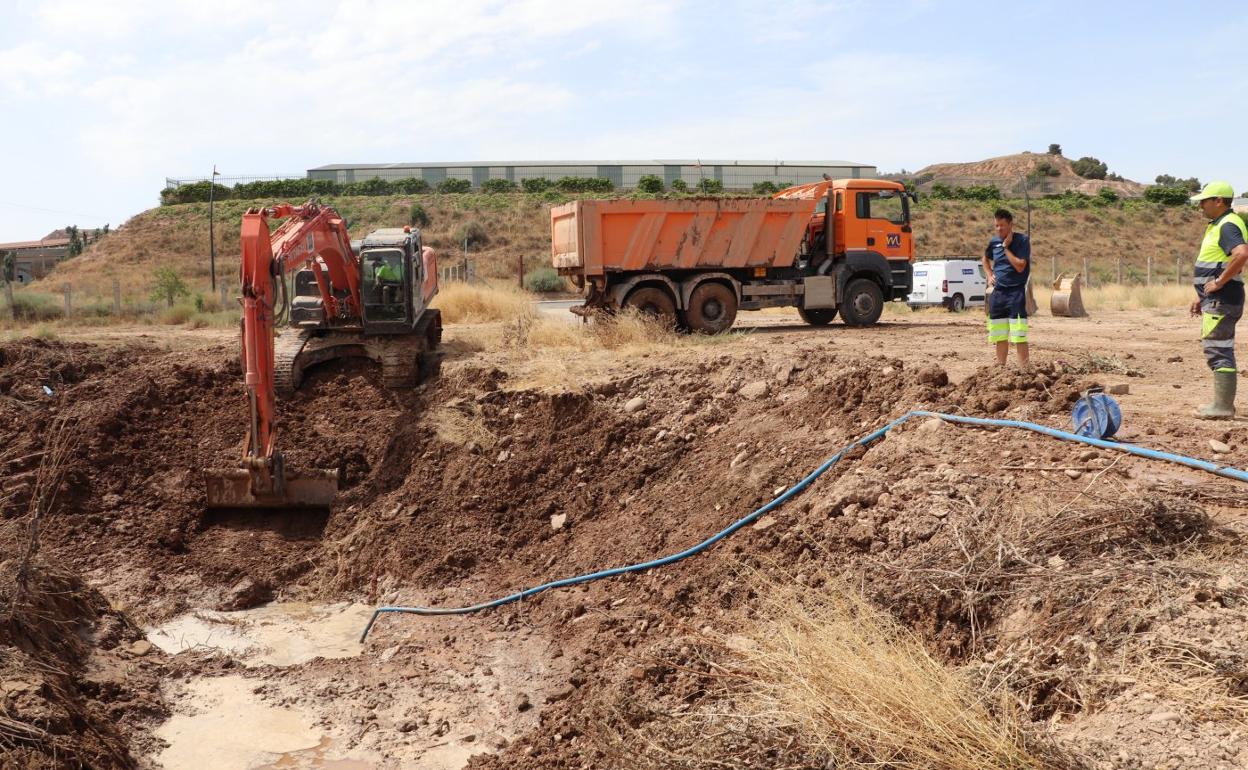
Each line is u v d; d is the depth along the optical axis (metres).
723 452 10.36
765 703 5.11
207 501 11.91
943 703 4.47
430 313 15.92
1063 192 75.25
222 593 10.52
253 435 11.44
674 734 5.25
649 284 17.69
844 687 4.76
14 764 5.45
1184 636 4.57
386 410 13.62
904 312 27.81
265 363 11.51
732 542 8.37
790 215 18.19
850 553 7.04
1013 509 6.44
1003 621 5.39
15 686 6.16
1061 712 4.52
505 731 7.21
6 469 12.02
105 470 12.33
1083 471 6.82
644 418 11.99
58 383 14.27
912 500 7.11
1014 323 9.52
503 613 9.44
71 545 11.11
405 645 8.98
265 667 8.59
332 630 9.62
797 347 14.17
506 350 15.69
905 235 19.77
